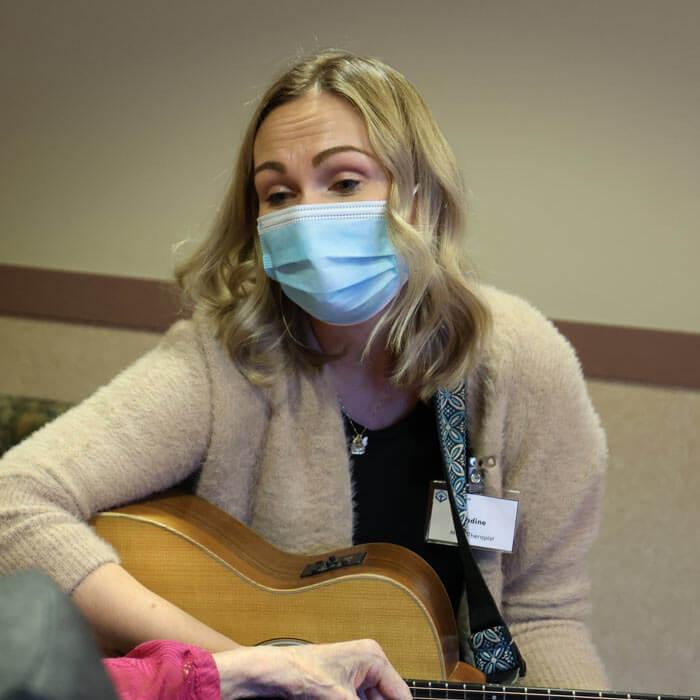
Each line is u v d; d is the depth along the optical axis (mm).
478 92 2375
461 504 1482
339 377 1512
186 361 1469
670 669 2490
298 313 1493
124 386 1453
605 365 2395
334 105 1364
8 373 2770
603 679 1495
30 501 1349
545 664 1496
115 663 981
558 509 1528
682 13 2266
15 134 2682
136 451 1418
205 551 1393
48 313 2707
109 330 2686
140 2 2545
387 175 1371
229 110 2539
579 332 2395
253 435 1498
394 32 2398
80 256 2695
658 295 2373
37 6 2605
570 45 2318
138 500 1473
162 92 2572
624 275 2381
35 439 1412
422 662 1329
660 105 2305
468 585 1445
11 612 395
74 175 2664
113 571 1333
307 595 1359
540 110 2354
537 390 1501
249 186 1486
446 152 1421
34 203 2703
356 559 1396
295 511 1480
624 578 2490
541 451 1516
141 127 2602
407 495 1522
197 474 1551
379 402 1515
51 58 2623
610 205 2359
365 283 1377
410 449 1525
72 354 2719
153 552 1396
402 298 1416
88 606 1302
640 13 2281
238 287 1493
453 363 1454
